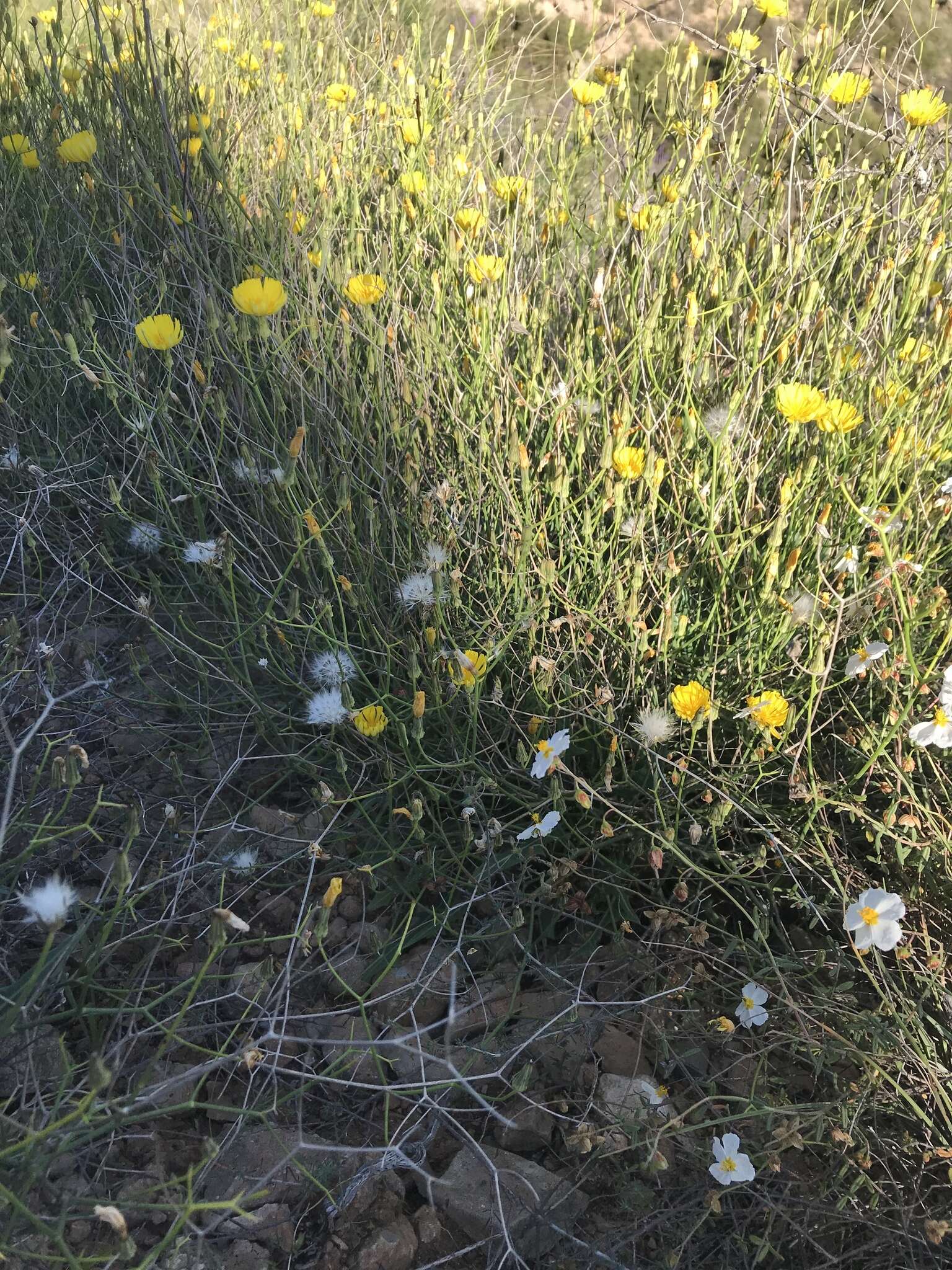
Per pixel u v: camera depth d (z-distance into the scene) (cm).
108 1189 124
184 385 213
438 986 154
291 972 146
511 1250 118
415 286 225
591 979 154
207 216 224
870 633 166
